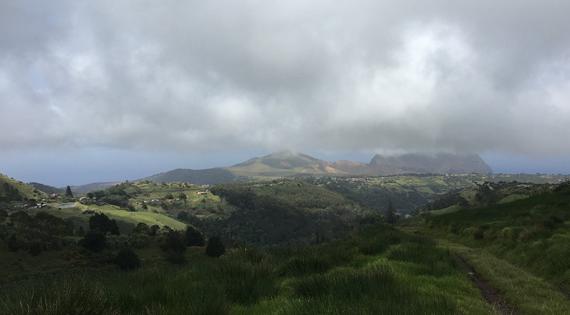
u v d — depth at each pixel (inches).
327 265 553.3
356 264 626.8
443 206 6717.5
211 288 353.4
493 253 1002.1
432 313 286.8
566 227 1023.0
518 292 485.4
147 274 440.1
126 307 304.5
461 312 314.2
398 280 415.5
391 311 281.3
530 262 761.0
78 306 251.8
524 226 1112.2
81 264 3777.1
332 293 342.0
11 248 4013.3
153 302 300.0
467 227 1590.8
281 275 532.1
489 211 2065.7
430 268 557.6
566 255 663.8
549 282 612.4
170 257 3703.3
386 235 1027.3
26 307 242.4
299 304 312.0
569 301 458.0
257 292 382.0
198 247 4800.7
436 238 1717.5
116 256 3713.1
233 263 460.8
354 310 281.9
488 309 373.1
